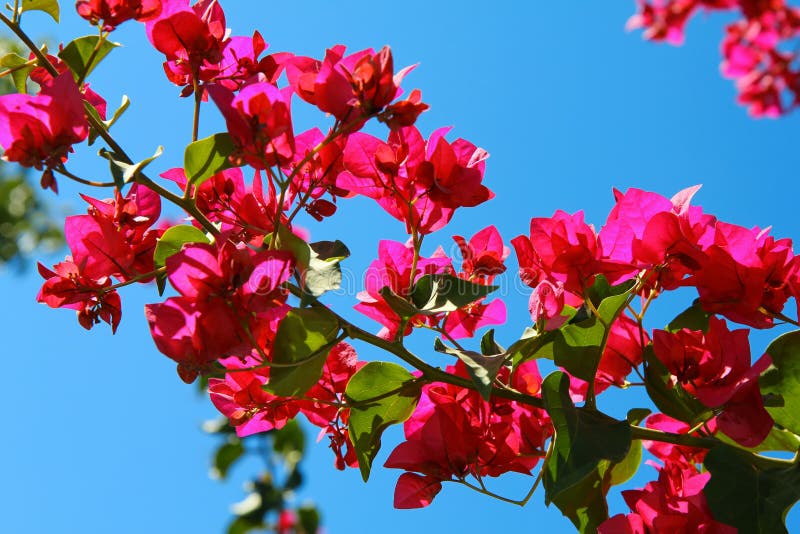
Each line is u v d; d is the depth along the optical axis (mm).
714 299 1077
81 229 1092
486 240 1127
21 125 1029
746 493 1023
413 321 1098
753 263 1076
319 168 1095
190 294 1023
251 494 1353
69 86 1037
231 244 1028
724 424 1045
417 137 1088
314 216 1101
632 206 1081
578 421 1031
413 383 1071
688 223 1078
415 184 1084
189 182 1056
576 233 1081
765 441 1095
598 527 1055
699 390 1049
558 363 1057
